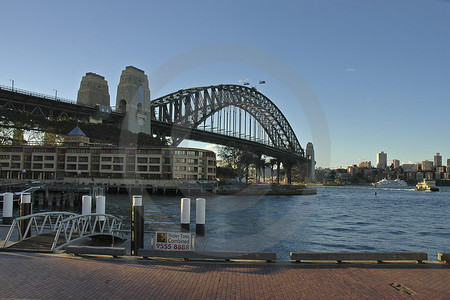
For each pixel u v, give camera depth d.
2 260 12.63
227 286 10.02
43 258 13.07
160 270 11.59
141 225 14.55
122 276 10.81
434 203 89.56
